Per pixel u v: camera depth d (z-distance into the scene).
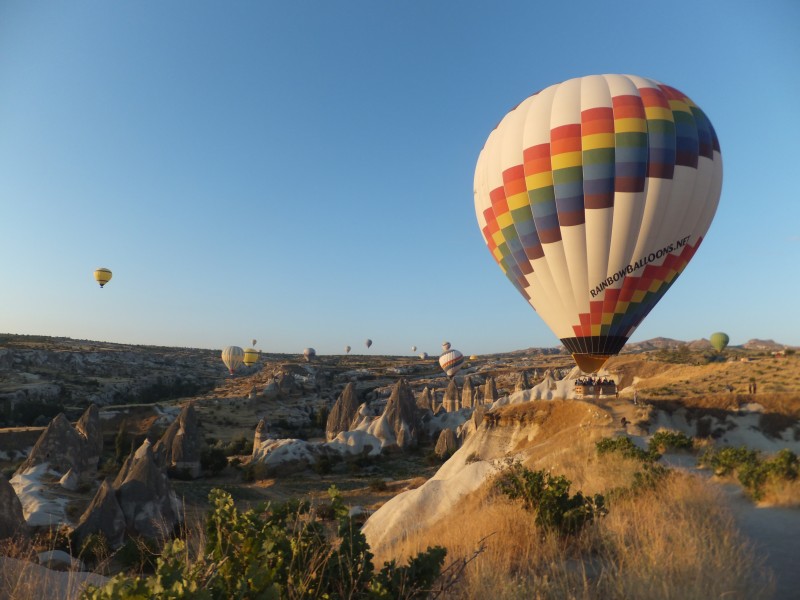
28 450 67.81
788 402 34.03
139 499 35.94
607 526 6.68
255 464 65.75
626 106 22.73
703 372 64.31
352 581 3.97
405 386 86.81
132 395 121.75
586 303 23.38
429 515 20.56
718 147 23.97
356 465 69.19
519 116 24.95
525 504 7.39
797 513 7.94
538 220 23.52
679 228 22.66
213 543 3.84
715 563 4.97
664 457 19.05
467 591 4.69
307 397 126.44
